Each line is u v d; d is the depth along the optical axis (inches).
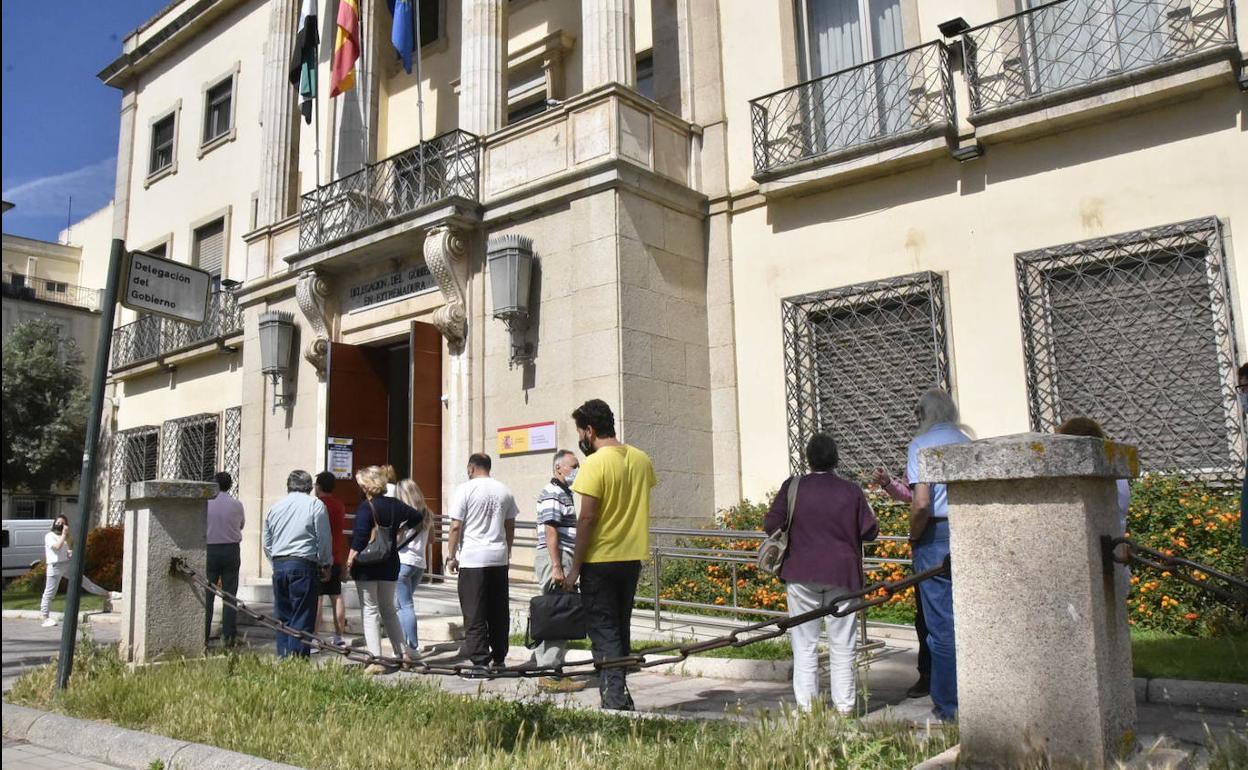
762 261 475.8
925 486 211.0
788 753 161.3
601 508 230.4
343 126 619.2
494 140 492.7
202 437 761.0
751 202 481.4
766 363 467.8
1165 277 370.9
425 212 491.8
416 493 333.4
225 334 732.0
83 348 1310.3
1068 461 132.6
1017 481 137.6
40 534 940.0
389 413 561.0
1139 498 330.3
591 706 231.5
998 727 135.2
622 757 165.6
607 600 227.0
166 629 285.0
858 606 167.6
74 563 260.5
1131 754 132.7
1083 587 132.3
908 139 422.6
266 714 209.8
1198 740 186.5
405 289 530.9
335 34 660.1
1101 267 385.1
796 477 223.9
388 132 680.4
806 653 217.5
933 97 422.9
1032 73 405.4
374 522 306.0
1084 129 394.0
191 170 853.2
